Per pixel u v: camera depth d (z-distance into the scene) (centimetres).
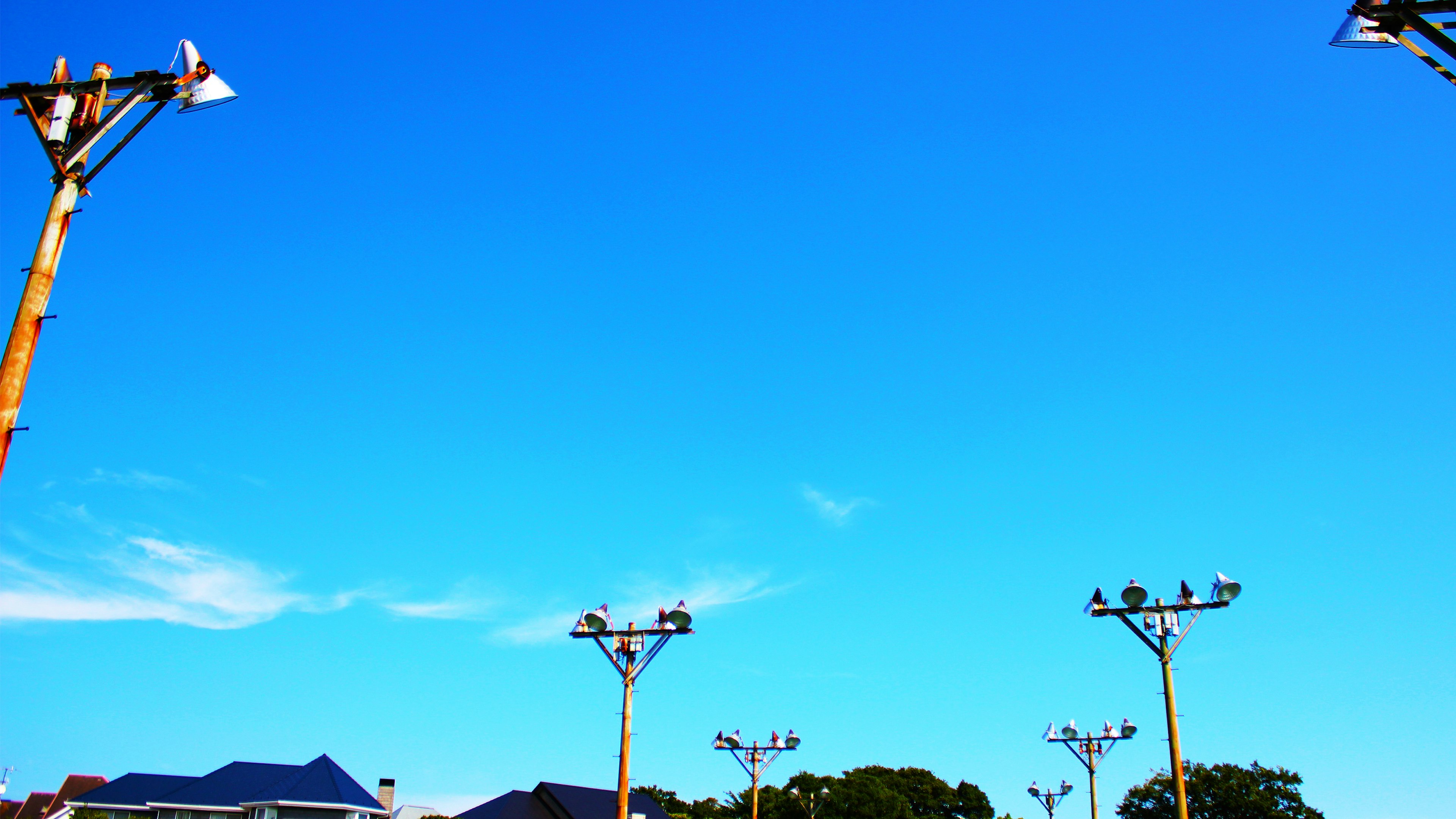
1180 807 2367
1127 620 2536
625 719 2695
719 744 4497
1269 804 6512
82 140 977
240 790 5800
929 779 9306
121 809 5650
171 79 1010
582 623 2748
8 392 862
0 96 986
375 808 5600
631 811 6394
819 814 8106
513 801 5959
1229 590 2462
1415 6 818
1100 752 4322
